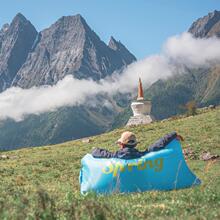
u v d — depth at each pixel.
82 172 19.09
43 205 11.32
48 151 55.94
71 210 11.95
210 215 12.14
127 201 15.51
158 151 18.77
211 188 16.62
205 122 57.50
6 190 20.30
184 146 39.94
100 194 17.59
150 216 12.49
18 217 11.56
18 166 40.19
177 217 12.16
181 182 18.62
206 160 32.38
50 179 29.95
